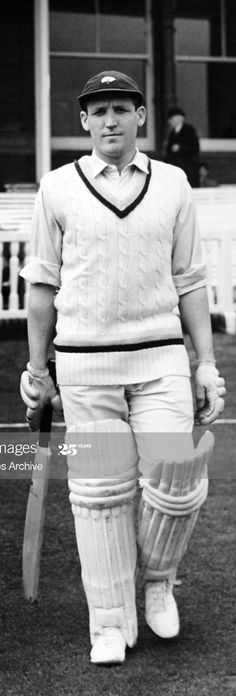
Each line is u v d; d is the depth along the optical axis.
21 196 12.16
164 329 3.86
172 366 3.86
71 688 3.63
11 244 10.60
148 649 3.95
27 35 14.99
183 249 3.96
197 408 4.07
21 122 15.02
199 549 4.95
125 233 3.78
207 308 4.03
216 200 12.84
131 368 3.84
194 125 15.90
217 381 4.00
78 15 15.52
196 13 15.78
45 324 4.00
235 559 4.82
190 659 3.86
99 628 3.87
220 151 15.93
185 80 15.84
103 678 3.71
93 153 3.90
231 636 4.05
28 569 4.25
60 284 3.96
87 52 15.56
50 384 4.07
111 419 3.85
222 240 10.69
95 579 3.86
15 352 9.46
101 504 3.82
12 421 7.10
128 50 15.66
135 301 3.82
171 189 3.88
